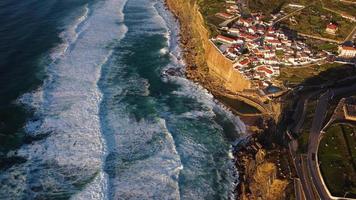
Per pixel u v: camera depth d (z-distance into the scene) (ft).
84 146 265.54
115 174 248.73
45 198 229.86
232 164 262.88
